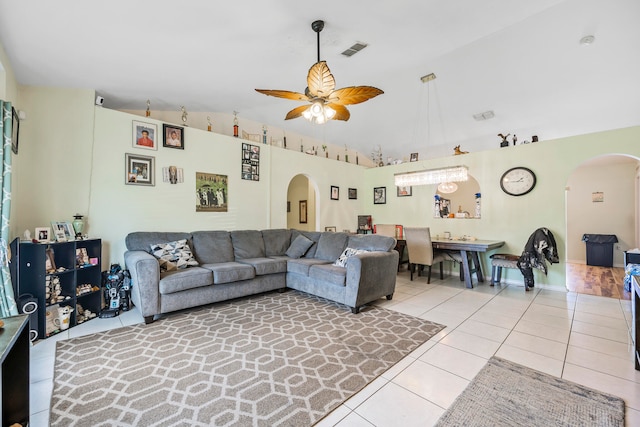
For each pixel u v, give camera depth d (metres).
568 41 3.09
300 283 3.87
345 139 6.28
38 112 3.00
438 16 2.50
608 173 6.54
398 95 4.42
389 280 3.62
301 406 1.64
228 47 2.60
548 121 4.64
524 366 2.08
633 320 2.08
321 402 1.68
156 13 2.02
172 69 2.94
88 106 3.26
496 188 4.78
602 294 3.98
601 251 6.37
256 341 2.47
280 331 2.69
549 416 1.55
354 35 2.66
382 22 2.50
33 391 1.76
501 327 2.80
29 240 2.67
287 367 2.06
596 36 2.98
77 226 3.05
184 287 3.03
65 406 1.62
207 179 4.21
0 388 1.09
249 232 4.38
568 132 4.87
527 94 4.05
